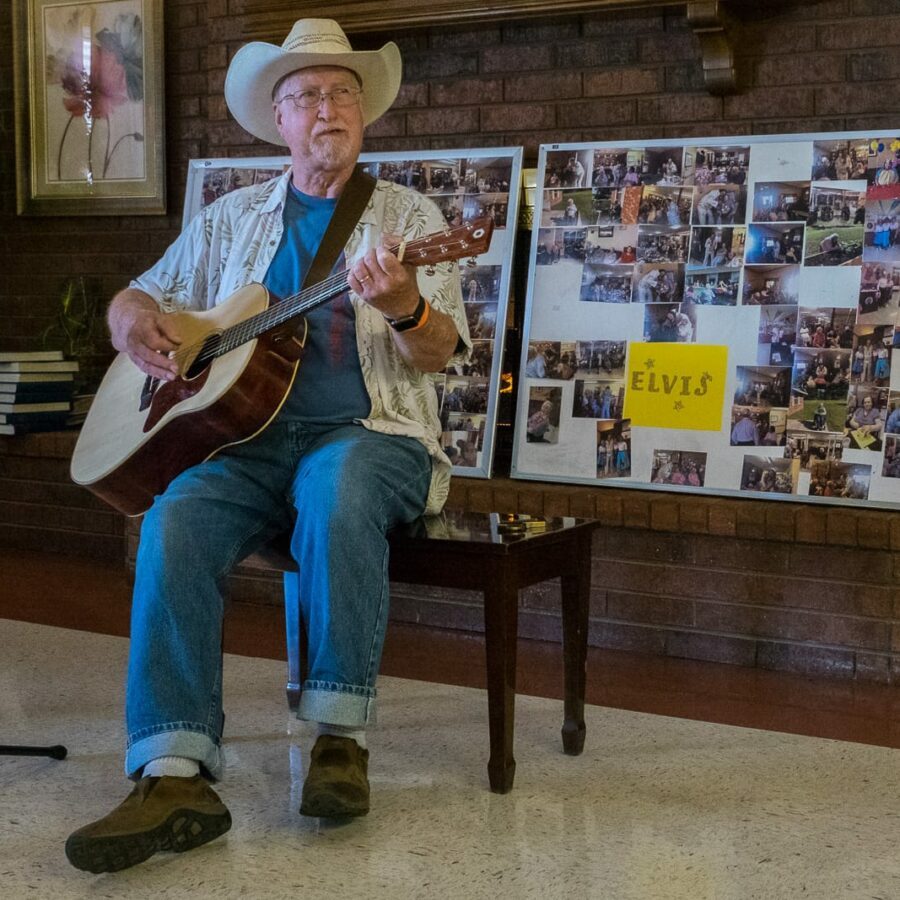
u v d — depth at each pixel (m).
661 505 3.30
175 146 4.65
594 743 2.61
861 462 3.21
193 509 2.15
